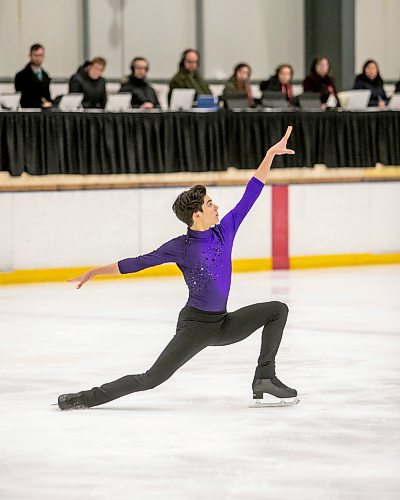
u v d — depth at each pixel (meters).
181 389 16.67
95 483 11.64
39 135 31.62
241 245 34.88
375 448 13.02
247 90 34.94
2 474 12.02
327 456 12.66
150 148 32.94
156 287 30.98
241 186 34.53
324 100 35.94
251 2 43.16
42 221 32.22
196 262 14.69
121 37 40.78
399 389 16.64
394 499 10.98
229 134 33.94
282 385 15.31
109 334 22.45
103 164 32.38
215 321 14.82
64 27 39.69
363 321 23.97
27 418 14.84
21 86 33.06
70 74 39.94
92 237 32.88
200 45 42.34
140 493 11.25
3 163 31.39
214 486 11.49
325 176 35.88
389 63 45.12
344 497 11.05
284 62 43.81
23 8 38.94
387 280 32.16
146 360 19.38
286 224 35.44
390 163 36.38
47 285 31.64
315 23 43.84
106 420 14.66
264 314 15.10
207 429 14.09
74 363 19.16
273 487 11.43
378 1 44.66
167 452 12.92
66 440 13.57
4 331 23.00
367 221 36.62
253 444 13.27
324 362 18.98
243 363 18.86
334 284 31.19
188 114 33.31
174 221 33.91
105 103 33.44
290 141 34.81
